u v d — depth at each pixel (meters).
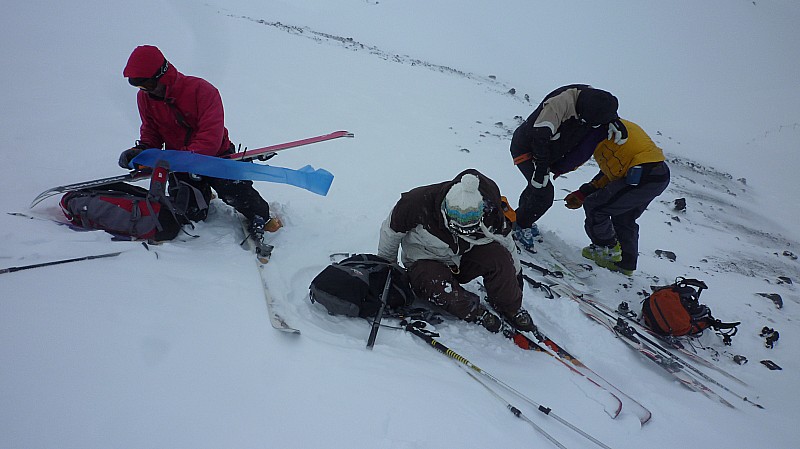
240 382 2.35
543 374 3.14
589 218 4.98
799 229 9.93
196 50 10.77
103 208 3.40
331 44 16.23
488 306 3.75
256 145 6.38
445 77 15.70
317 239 4.20
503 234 3.29
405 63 16.84
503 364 3.13
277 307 3.02
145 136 3.75
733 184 12.62
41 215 3.56
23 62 7.45
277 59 11.73
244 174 3.56
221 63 10.23
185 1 16.05
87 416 1.99
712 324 4.17
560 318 3.88
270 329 2.77
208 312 2.77
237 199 3.85
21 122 5.38
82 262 2.94
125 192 3.66
